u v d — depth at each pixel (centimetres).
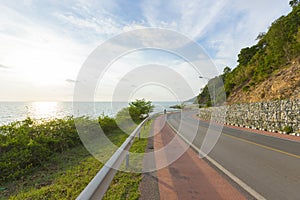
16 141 466
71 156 587
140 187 339
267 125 1279
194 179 377
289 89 1375
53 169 478
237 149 670
